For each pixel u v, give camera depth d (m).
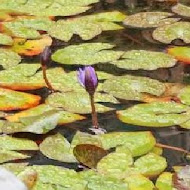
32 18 8.38
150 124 7.50
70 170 7.25
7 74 7.83
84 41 8.15
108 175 7.23
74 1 8.59
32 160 7.32
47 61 7.95
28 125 7.46
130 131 7.46
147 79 7.79
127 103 7.63
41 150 7.36
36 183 7.18
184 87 7.73
